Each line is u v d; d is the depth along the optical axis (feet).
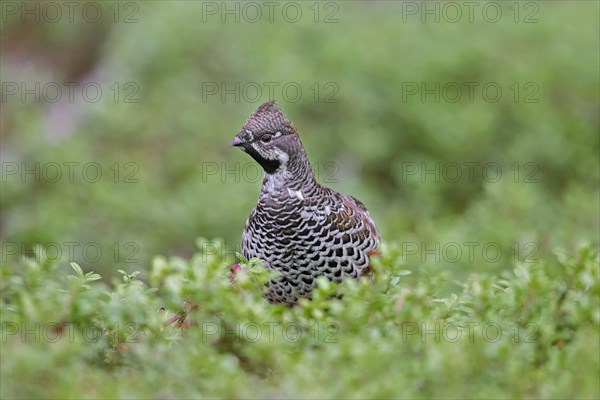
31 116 55.42
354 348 21.34
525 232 42.42
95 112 55.01
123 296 23.31
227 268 24.91
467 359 21.63
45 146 53.31
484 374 21.86
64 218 47.83
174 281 22.81
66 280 23.75
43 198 50.70
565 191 51.52
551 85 56.80
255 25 60.64
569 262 24.34
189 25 59.52
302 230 28.12
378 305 23.47
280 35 59.06
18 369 20.34
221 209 47.29
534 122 53.98
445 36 58.90
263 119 28.17
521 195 44.96
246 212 47.57
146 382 21.12
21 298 21.97
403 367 21.56
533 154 52.37
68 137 54.03
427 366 21.27
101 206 48.11
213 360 21.36
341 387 20.61
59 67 62.23
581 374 21.36
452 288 37.93
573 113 56.44
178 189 50.78
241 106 55.01
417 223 47.67
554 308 23.59
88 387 20.98
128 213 47.85
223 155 53.26
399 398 20.36
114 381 21.30
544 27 60.08
